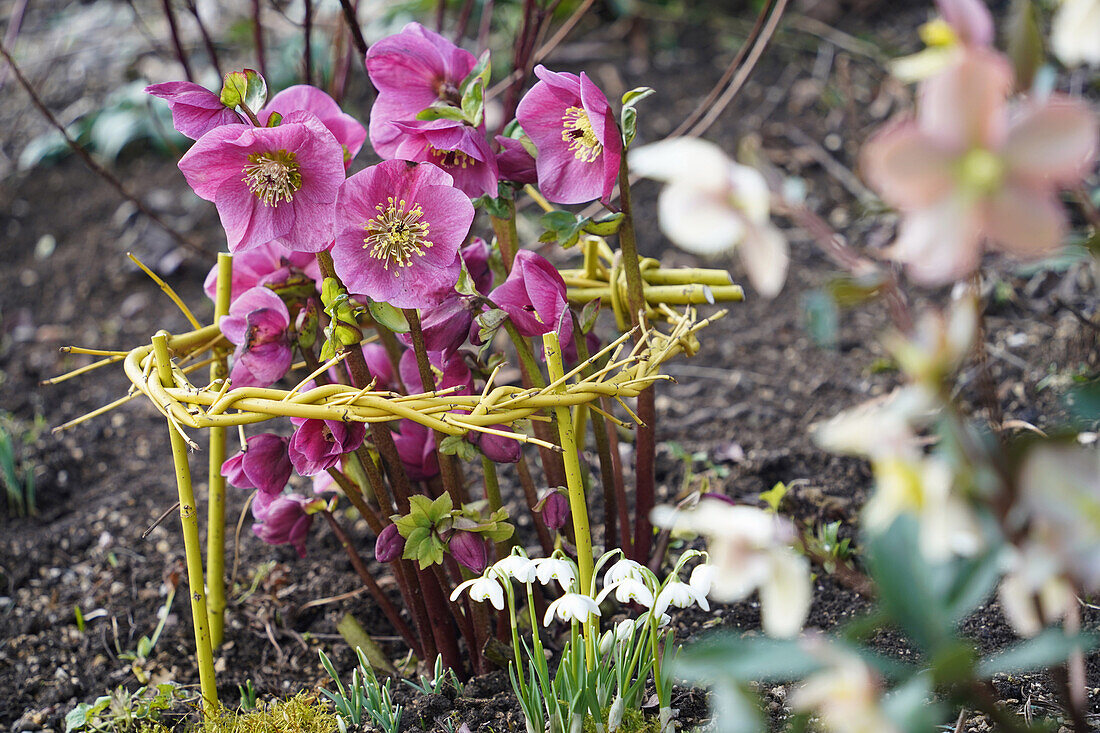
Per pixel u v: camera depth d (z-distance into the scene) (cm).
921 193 105
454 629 140
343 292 128
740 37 267
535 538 153
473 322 128
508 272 134
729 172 108
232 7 284
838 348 178
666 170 108
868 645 135
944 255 105
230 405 125
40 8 310
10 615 150
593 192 128
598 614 123
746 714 111
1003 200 104
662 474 160
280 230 124
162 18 285
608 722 126
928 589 111
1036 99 108
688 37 270
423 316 129
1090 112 104
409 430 134
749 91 246
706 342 187
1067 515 107
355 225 124
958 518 108
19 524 161
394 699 135
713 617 141
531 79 248
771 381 173
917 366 106
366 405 125
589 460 154
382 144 130
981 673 114
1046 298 172
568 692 126
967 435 109
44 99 266
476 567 128
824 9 269
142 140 252
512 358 172
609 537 139
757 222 108
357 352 129
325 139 123
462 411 130
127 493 164
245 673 143
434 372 136
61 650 147
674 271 136
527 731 127
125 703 140
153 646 146
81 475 168
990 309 173
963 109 104
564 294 128
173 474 168
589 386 126
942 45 108
